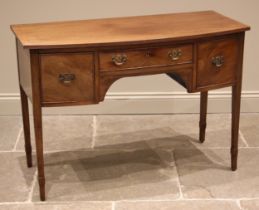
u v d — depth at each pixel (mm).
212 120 3473
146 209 2455
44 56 2275
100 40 2311
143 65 2400
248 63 3500
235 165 2789
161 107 3574
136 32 2449
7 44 3400
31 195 2582
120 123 3441
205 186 2652
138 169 2828
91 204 2502
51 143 3145
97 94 2396
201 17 2740
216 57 2516
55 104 2365
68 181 2703
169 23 2619
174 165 2867
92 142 3162
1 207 2484
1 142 3164
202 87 2543
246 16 3396
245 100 3574
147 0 3355
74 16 3371
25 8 3332
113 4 3355
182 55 2439
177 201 2520
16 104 3541
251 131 3297
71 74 2330
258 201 2518
